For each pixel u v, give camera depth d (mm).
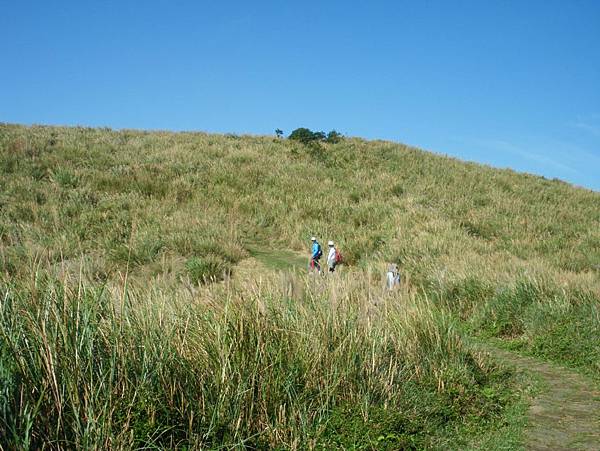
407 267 14094
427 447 4473
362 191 24297
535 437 4871
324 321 5520
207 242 15336
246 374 4332
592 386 6574
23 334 3383
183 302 5473
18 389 3207
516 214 22750
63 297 3701
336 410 4578
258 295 5410
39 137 27672
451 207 22562
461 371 5895
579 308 8961
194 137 33562
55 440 3088
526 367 7488
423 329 6406
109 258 13430
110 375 3445
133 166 23078
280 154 30328
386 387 4996
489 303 10281
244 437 3990
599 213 25312
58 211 16422
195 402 3984
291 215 20500
